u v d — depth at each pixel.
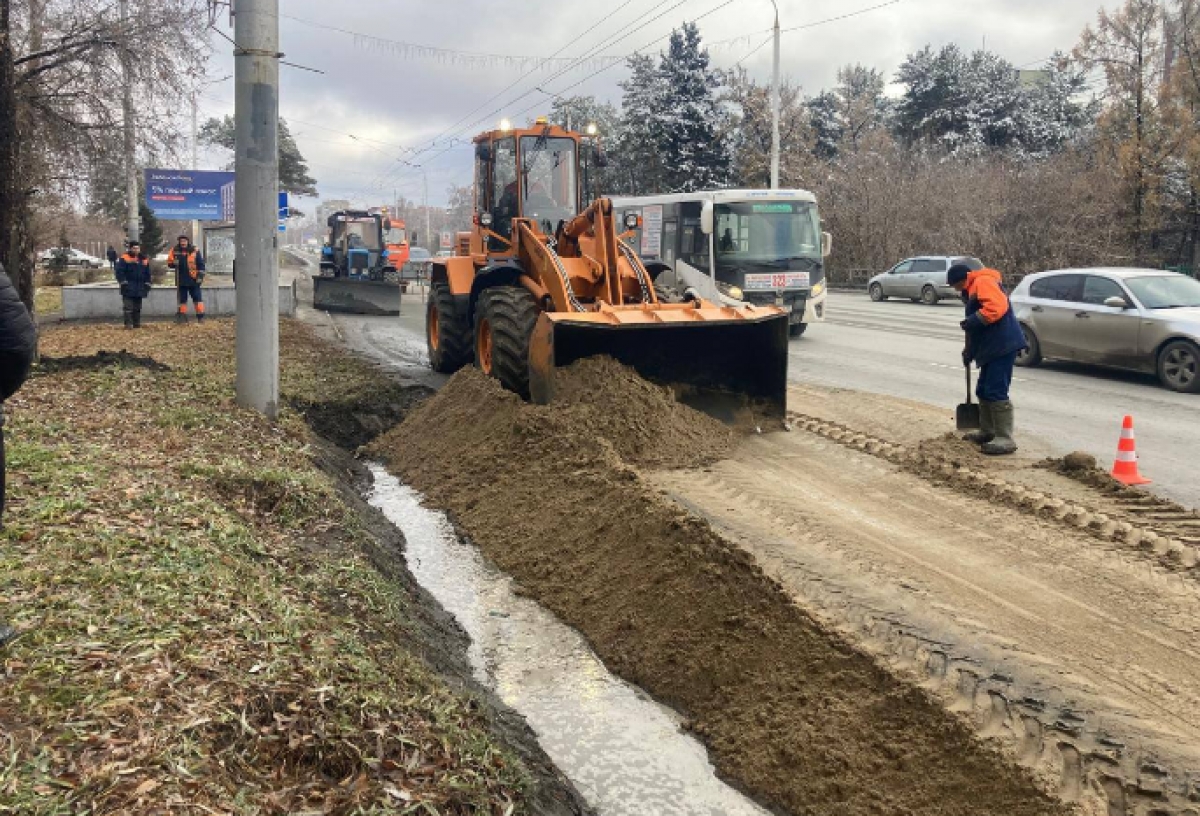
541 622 5.58
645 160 46.88
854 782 3.73
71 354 13.07
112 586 4.11
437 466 8.46
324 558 5.49
